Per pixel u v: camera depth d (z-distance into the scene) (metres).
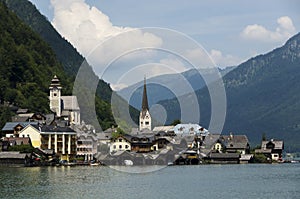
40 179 138.50
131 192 111.88
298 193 115.12
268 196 109.88
